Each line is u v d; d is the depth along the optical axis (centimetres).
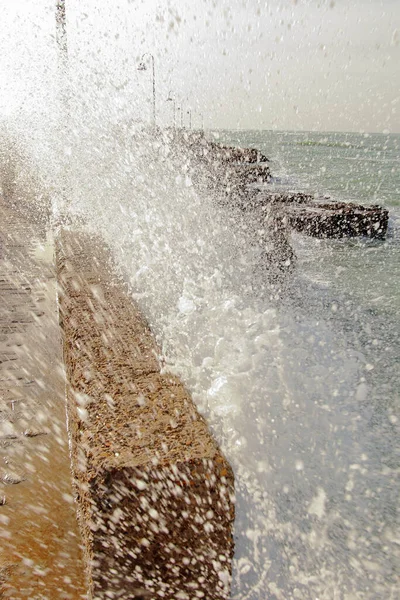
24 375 252
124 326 188
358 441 200
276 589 133
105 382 146
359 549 149
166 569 118
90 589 126
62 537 155
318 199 1138
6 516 163
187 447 118
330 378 241
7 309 335
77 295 222
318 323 321
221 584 121
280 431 184
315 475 172
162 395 140
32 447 198
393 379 258
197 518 115
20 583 139
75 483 166
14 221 562
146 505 112
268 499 158
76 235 346
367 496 171
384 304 418
